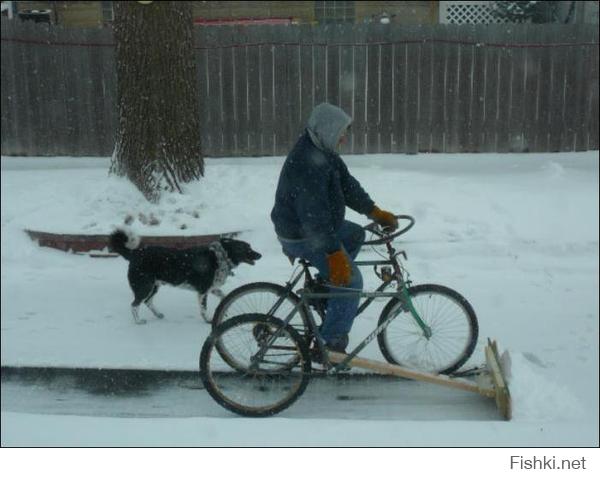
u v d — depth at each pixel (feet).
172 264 19.52
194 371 17.53
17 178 30.17
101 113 35.22
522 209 26.86
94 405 16.25
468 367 17.54
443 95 35.14
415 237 24.85
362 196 16.31
